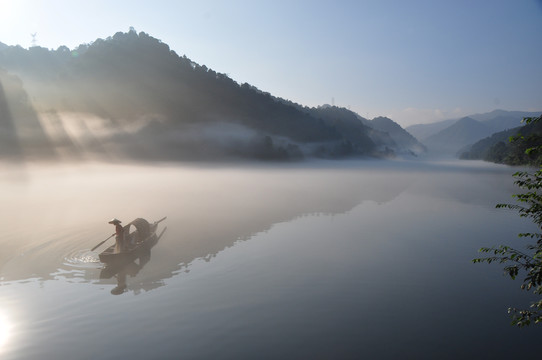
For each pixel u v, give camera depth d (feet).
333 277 51.29
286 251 64.49
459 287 48.16
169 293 44.70
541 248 23.65
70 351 31.76
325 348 33.01
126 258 53.67
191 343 33.47
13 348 32.12
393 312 40.63
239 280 49.65
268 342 33.83
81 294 43.83
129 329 35.76
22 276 49.34
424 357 31.86
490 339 34.99
